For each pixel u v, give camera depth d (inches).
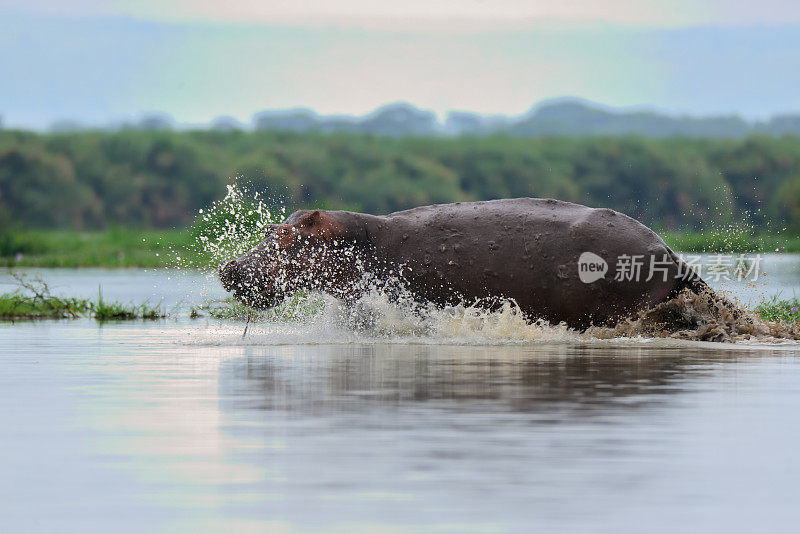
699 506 743.1
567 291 1824.6
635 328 1841.8
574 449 903.7
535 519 709.3
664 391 1211.2
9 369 1428.4
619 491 777.6
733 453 894.4
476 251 1857.8
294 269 1872.5
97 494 770.2
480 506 737.0
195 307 2556.6
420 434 959.6
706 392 1206.9
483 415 1052.5
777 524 704.4
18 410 1091.9
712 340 1819.6
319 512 722.8
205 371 1393.9
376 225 1923.0
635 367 1432.1
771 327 1923.0
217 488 782.5
